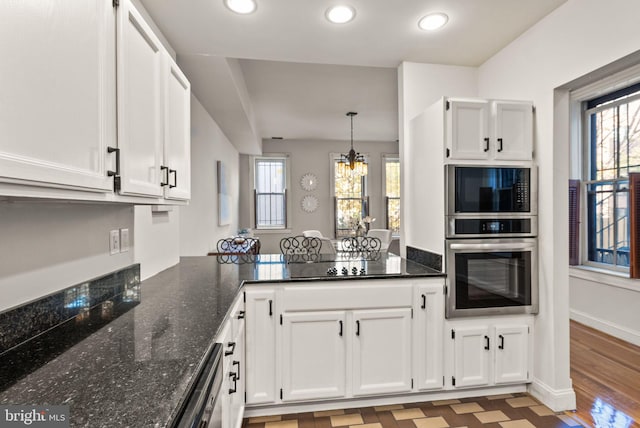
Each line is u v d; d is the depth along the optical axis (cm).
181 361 94
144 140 128
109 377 85
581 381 242
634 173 304
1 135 62
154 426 66
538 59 213
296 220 721
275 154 714
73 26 84
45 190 76
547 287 212
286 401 199
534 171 217
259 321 197
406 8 194
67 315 124
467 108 212
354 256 289
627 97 329
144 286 183
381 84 398
